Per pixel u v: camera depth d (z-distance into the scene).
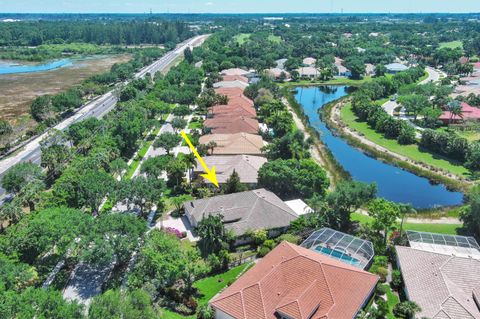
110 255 67.62
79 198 87.12
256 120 157.50
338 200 84.94
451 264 66.75
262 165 105.56
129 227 70.88
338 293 60.22
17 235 68.81
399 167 127.31
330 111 185.50
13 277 59.31
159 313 60.22
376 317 60.91
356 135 154.38
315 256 67.62
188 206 90.25
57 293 54.19
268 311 57.34
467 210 86.62
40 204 88.50
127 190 87.88
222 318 59.53
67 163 115.75
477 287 63.09
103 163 111.00
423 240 79.25
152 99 176.50
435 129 157.38
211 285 69.69
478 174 115.62
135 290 59.28
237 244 81.25
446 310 58.00
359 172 124.12
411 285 65.12
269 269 63.91
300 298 57.84
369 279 63.81
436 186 115.38
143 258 68.56
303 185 96.56
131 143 130.25
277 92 198.50
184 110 166.12
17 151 135.50
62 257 74.50
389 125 151.12
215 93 186.50
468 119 163.25
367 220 91.25
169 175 106.44
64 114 179.25
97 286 68.50
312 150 135.50
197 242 81.56
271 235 84.38
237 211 85.81
